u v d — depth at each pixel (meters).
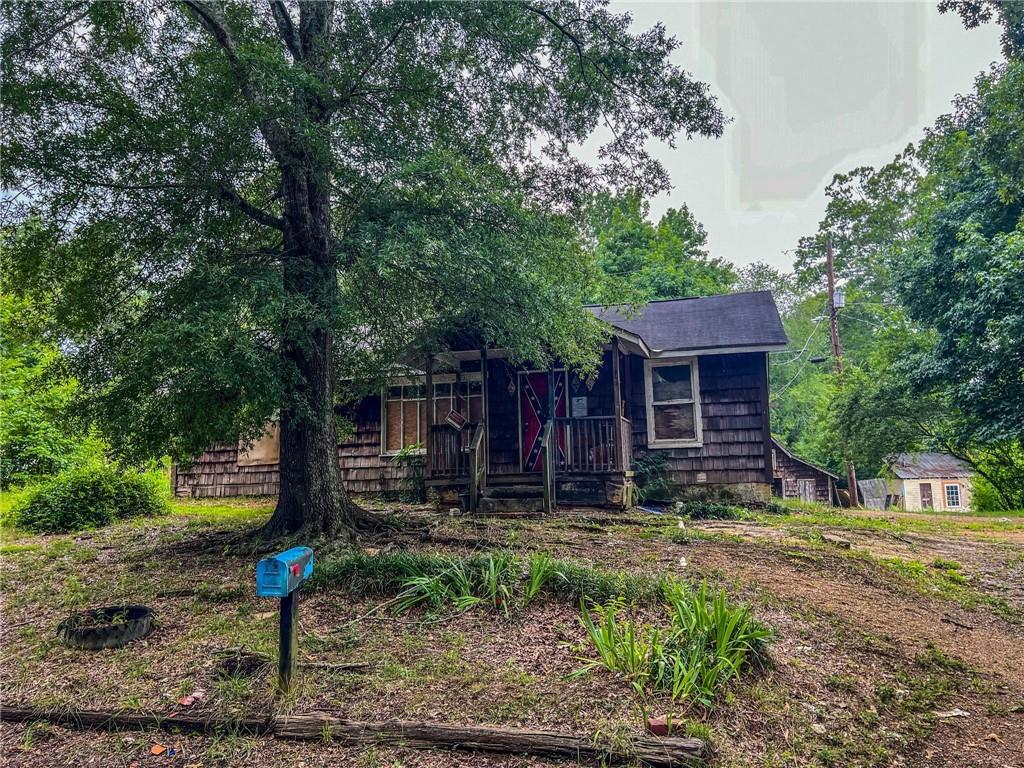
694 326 12.20
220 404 5.29
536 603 4.29
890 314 21.09
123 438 5.57
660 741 2.61
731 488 11.31
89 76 5.20
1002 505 17.81
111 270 5.66
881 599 5.13
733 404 11.50
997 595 5.79
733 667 3.16
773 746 2.76
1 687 3.31
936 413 17.05
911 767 2.75
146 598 4.79
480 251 5.64
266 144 5.85
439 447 10.27
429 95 6.43
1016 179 9.25
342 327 5.98
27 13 5.16
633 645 3.25
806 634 4.04
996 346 12.19
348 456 12.81
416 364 10.37
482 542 6.38
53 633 4.11
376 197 5.80
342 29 6.58
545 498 9.00
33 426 14.02
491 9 6.75
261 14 6.38
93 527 8.61
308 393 6.25
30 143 4.99
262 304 5.28
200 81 5.16
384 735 2.75
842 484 22.02
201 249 5.57
